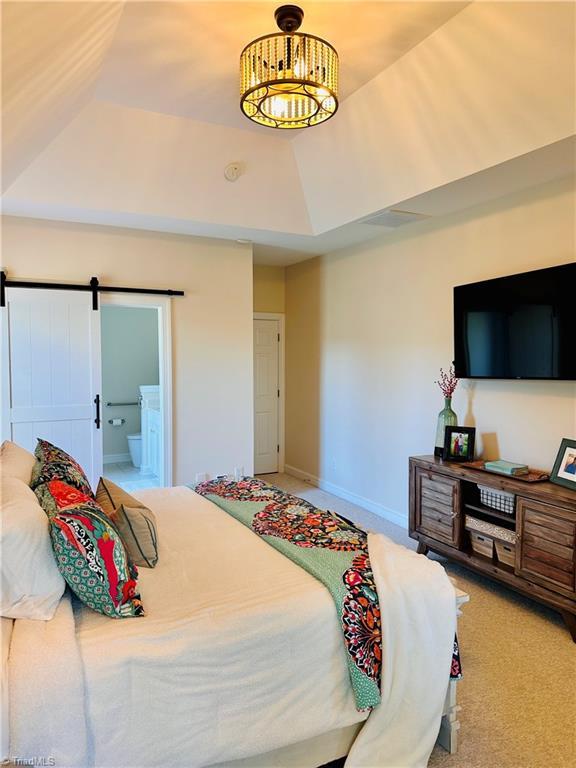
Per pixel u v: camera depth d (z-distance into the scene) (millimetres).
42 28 1308
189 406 4891
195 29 2455
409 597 1862
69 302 4211
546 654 2611
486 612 3045
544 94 2369
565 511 2703
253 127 3553
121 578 1660
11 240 4023
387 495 4816
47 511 1760
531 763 1902
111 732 1433
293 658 1690
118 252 4445
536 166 2895
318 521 2531
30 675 1334
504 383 3568
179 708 1521
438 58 2566
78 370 4270
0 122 1590
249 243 5059
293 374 6508
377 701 1751
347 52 2633
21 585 1521
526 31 2188
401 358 4570
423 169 3244
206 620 1636
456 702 2168
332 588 1835
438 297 4125
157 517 2674
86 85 2662
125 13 2307
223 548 2242
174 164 3711
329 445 5738
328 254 5625
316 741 1787
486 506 3311
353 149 3496
